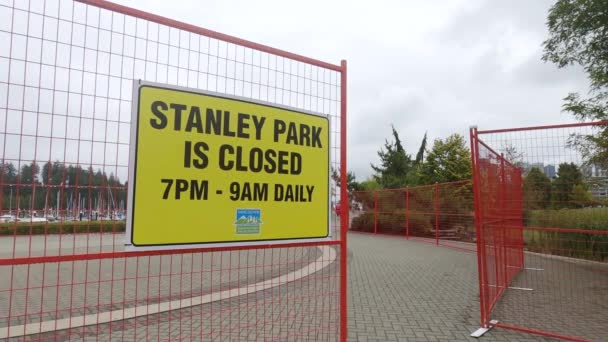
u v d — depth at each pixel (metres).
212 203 3.08
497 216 5.98
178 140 2.95
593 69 11.08
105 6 2.69
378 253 12.53
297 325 5.02
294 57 3.58
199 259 11.12
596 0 9.91
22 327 4.84
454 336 4.61
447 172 26.39
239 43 3.28
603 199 5.20
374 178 30.33
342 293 3.77
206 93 3.10
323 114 3.74
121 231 2.81
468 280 8.09
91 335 4.62
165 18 2.92
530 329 4.82
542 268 8.49
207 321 5.21
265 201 3.35
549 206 5.60
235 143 3.21
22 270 9.36
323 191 3.71
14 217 2.40
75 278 8.30
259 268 9.73
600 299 6.25
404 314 5.52
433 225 16.19
